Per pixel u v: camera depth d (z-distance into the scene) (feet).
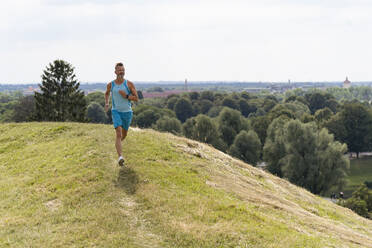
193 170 33.35
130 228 20.85
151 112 322.34
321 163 150.82
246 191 32.94
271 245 20.13
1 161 37.83
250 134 206.90
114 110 28.68
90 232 20.35
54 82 137.69
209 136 216.33
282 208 30.55
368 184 199.21
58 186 27.48
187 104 425.28
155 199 24.43
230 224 22.00
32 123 53.21
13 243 19.62
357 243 27.84
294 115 283.18
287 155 162.30
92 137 39.50
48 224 21.72
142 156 33.83
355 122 256.52
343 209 47.85
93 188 26.07
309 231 26.40
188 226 21.15
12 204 25.79
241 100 454.40
